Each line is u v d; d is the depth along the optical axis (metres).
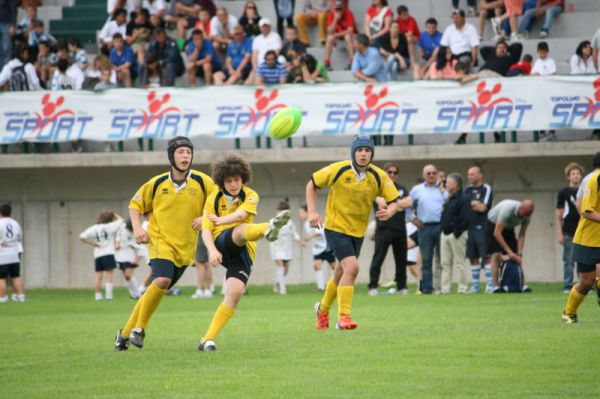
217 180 23.95
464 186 60.50
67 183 64.44
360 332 28.05
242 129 58.75
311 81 61.69
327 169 28.30
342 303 28.84
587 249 28.33
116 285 63.78
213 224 24.09
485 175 60.34
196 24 68.56
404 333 27.44
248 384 19.19
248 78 65.56
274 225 22.75
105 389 18.97
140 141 61.44
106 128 60.22
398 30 64.50
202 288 51.47
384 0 66.06
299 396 17.75
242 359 22.75
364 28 69.62
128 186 64.06
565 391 17.88
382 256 48.47
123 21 70.12
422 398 17.36
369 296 47.28
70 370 21.69
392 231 48.19
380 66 62.50
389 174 48.47
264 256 62.19
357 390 18.33
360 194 28.36
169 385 19.23
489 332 27.19
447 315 33.59
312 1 69.44
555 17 67.62
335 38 67.44
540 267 59.84
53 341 28.20
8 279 65.38
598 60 61.16
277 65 61.31
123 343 25.12
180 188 24.70
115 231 51.94
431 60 63.88
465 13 68.81
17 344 27.47
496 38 66.12
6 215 51.81
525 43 66.12
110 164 61.06
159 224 24.80
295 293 53.34
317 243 54.50
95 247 52.19
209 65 65.62
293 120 29.27
